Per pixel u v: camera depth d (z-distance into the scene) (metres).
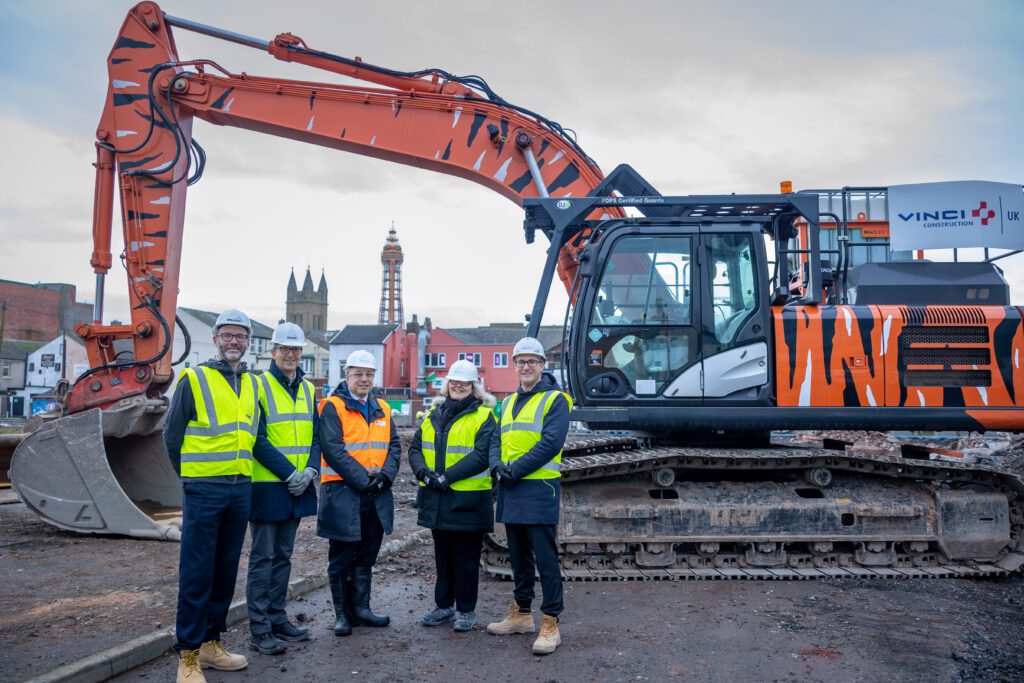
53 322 71.50
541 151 9.10
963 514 6.89
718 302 6.96
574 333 7.01
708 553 6.91
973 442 15.35
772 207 7.35
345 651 4.93
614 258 7.07
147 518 8.29
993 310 7.00
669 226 7.06
